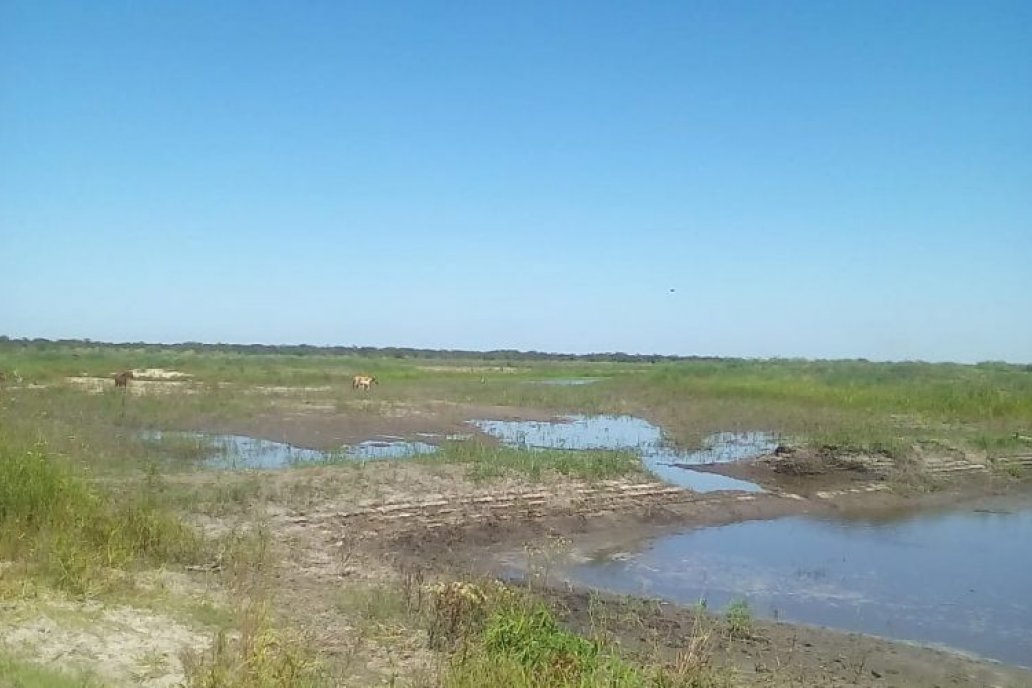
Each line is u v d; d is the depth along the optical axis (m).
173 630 8.97
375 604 10.84
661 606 12.98
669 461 25.94
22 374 40.94
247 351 135.75
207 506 15.71
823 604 13.77
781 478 23.83
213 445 24.78
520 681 7.90
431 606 10.62
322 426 30.36
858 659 11.07
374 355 136.88
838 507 21.58
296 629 9.48
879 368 66.44
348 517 16.31
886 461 24.78
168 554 11.77
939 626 12.82
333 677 8.13
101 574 10.30
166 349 124.06
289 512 16.00
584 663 8.44
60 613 8.96
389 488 18.17
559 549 16.62
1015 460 27.19
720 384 47.22
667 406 40.00
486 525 17.28
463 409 38.34
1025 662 11.43
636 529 18.44
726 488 22.30
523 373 76.69
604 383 54.62
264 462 22.45
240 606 9.56
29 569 9.97
